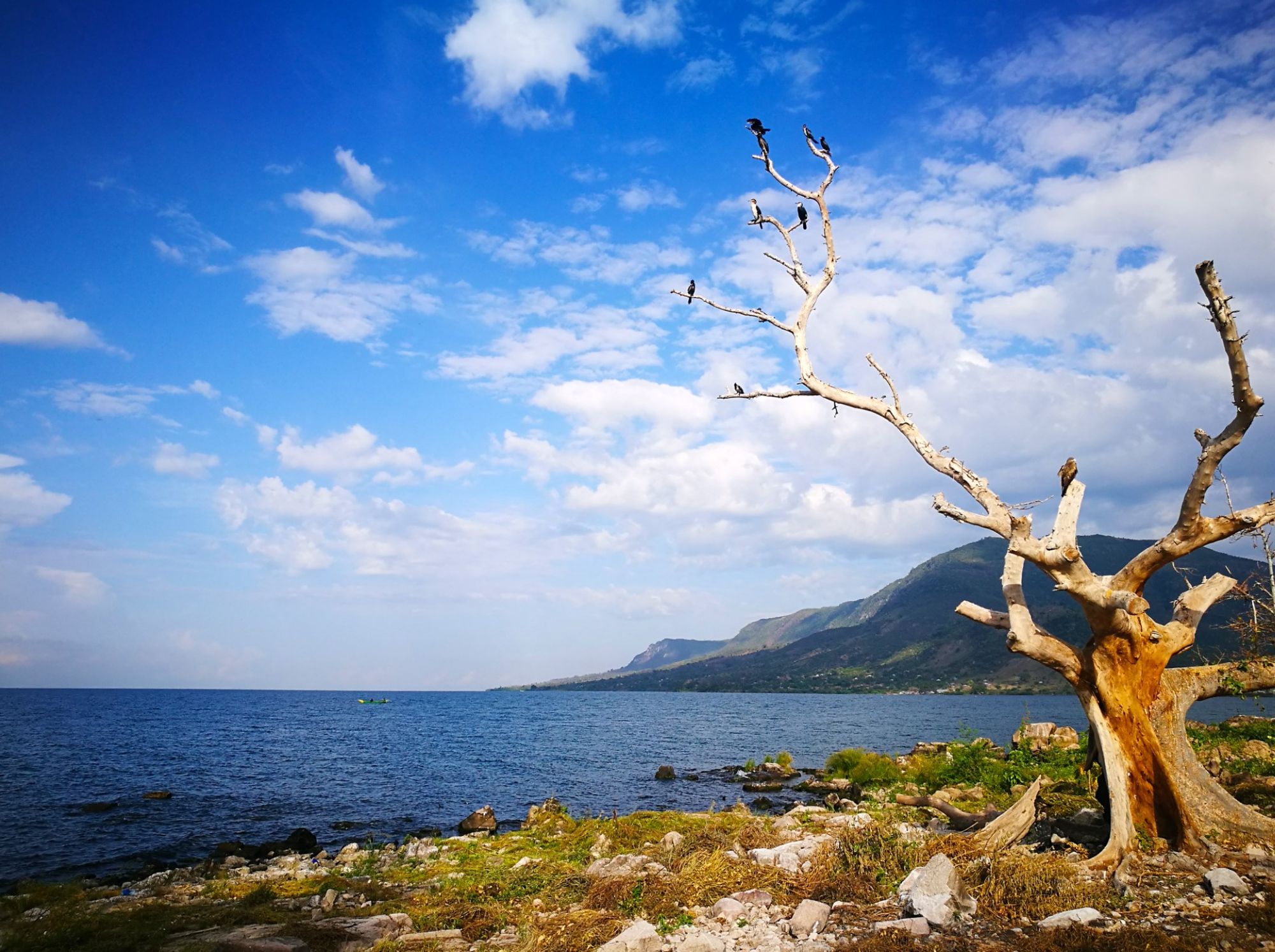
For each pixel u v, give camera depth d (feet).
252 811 89.15
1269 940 23.63
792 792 93.35
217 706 484.33
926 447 42.78
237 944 28.02
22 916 36.24
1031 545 35.12
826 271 47.32
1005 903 28.22
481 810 75.56
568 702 624.59
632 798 93.81
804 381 45.68
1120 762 34.45
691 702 567.59
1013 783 61.62
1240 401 31.24
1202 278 30.89
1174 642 36.29
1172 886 29.14
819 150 47.67
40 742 180.96
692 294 48.42
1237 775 50.24
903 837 35.37
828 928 27.27
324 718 326.85
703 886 32.53
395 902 36.27
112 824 81.71
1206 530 33.81
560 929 28.91
